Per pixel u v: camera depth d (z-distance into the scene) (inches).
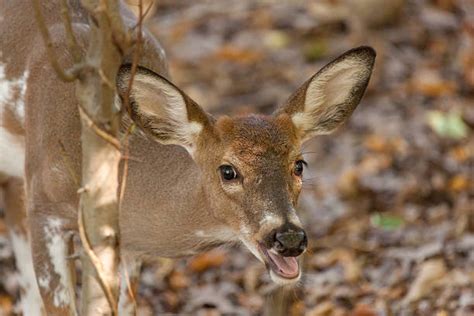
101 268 331.3
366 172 630.5
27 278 472.4
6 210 474.6
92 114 329.1
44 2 454.6
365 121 679.1
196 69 748.0
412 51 754.8
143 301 523.2
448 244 543.8
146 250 425.4
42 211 429.4
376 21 775.7
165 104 401.1
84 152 333.1
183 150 415.8
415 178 622.8
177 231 413.1
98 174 331.3
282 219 373.1
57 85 429.1
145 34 452.1
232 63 754.2
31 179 434.6
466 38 767.7
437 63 741.3
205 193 399.9
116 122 332.2
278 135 394.0
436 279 511.2
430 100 701.9
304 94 408.5
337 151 652.1
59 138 417.1
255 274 538.3
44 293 429.1
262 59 754.8
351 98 418.3
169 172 412.5
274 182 383.2
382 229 575.5
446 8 804.0
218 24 797.2
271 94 717.3
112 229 333.1
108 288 332.5
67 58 432.8
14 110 450.9
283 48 765.9
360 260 548.1
